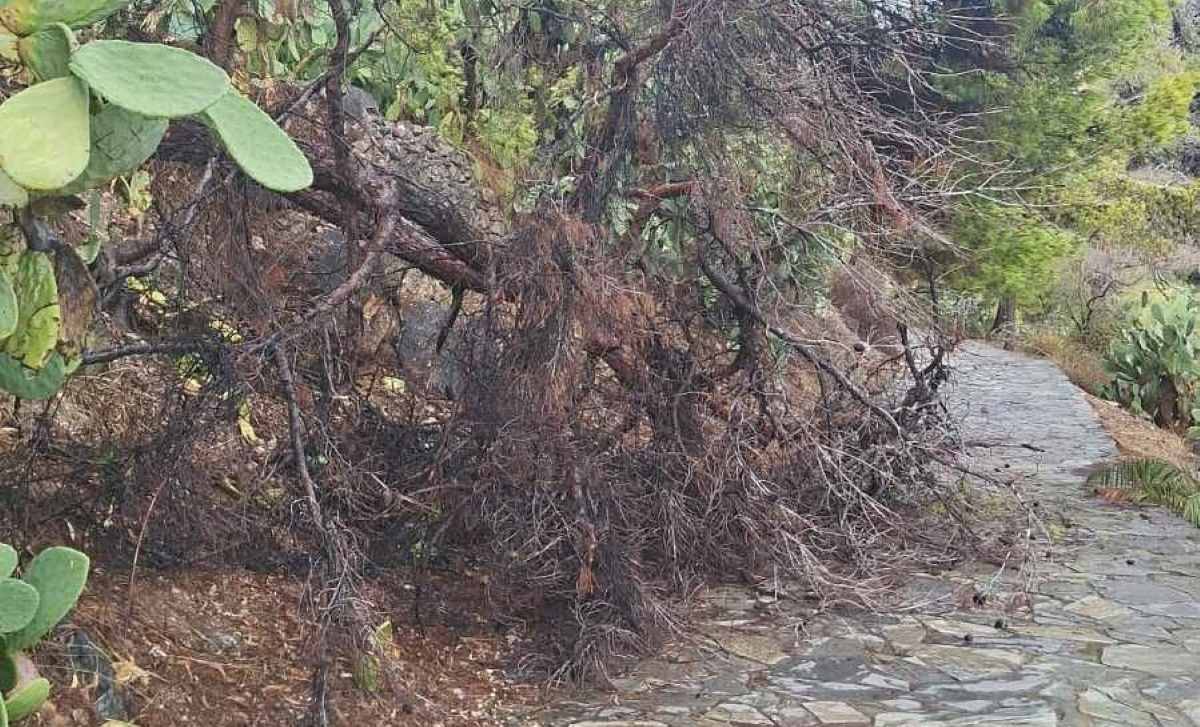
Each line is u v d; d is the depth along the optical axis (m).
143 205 4.59
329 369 4.29
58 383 2.66
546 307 4.57
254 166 2.15
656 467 5.17
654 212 5.40
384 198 4.52
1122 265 16.89
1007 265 7.55
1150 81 9.87
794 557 5.35
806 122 5.01
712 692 4.46
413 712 4.01
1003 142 7.68
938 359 6.43
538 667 4.58
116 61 2.00
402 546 4.94
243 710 3.72
